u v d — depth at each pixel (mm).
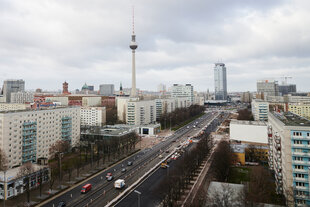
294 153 90688
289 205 86938
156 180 120625
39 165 128500
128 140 191625
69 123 187000
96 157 167250
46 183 119062
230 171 126688
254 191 90125
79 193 105688
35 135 155750
